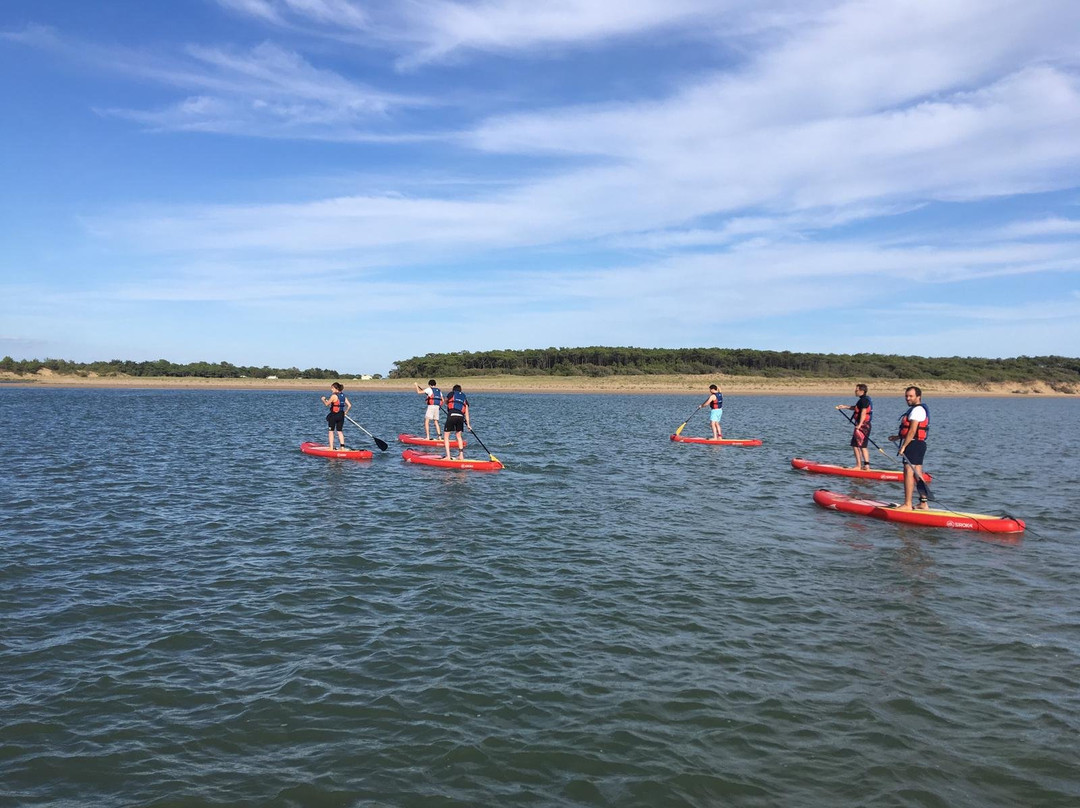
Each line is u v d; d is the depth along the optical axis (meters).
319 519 12.50
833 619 7.86
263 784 4.84
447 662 6.67
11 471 17.30
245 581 9.00
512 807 4.61
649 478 17.41
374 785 4.84
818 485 16.69
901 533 11.88
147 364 120.12
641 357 110.06
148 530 11.59
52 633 7.29
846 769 5.05
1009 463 21.50
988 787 4.88
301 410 45.53
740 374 103.50
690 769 5.02
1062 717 5.79
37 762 5.06
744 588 8.87
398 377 109.12
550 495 14.95
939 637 7.39
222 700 5.96
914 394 12.74
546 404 57.12
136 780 4.87
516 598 8.44
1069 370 116.19
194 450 22.19
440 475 17.41
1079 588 9.04
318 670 6.50
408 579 9.12
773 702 5.97
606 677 6.39
